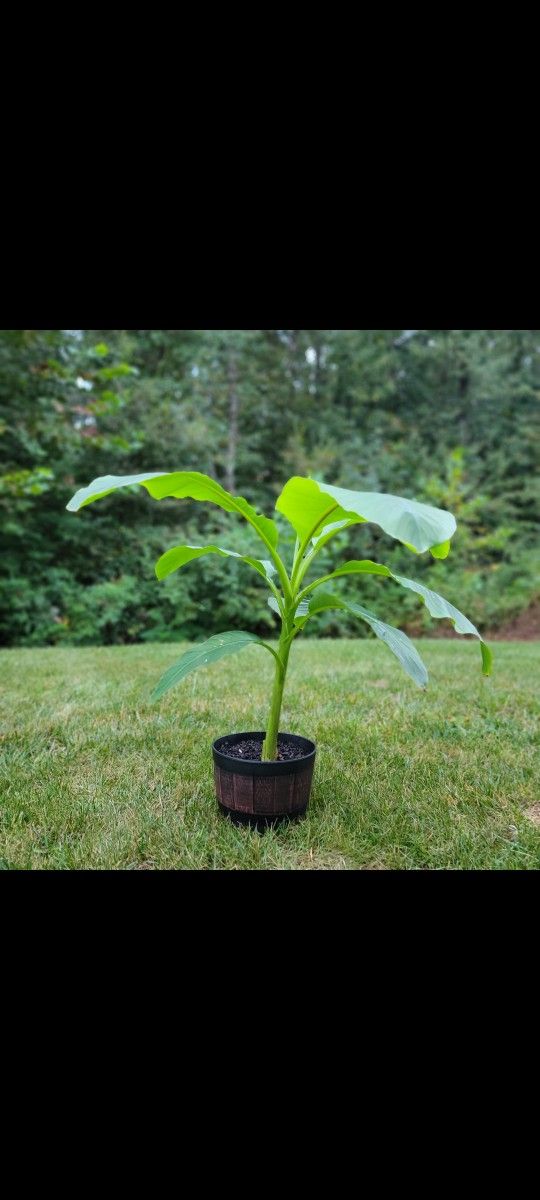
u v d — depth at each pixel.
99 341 8.28
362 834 1.79
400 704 3.07
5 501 6.33
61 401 7.25
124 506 7.97
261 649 4.80
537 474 10.51
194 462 8.56
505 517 9.75
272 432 10.74
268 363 11.04
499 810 1.99
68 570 7.42
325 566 7.18
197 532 7.87
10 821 1.85
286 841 1.77
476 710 3.03
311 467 9.04
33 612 6.89
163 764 2.25
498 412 11.12
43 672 3.81
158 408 8.29
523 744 2.57
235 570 7.04
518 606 8.41
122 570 7.51
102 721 2.72
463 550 8.51
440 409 11.38
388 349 11.30
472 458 10.50
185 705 2.98
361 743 2.49
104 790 2.05
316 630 7.28
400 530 1.26
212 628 7.26
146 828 1.80
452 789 2.10
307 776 1.83
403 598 7.74
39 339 6.69
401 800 2.01
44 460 7.12
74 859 1.66
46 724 2.67
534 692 3.44
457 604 7.77
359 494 1.37
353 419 10.98
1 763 2.25
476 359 10.78
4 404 6.74
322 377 11.62
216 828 1.81
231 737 2.05
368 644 5.30
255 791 1.76
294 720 2.75
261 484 10.12
